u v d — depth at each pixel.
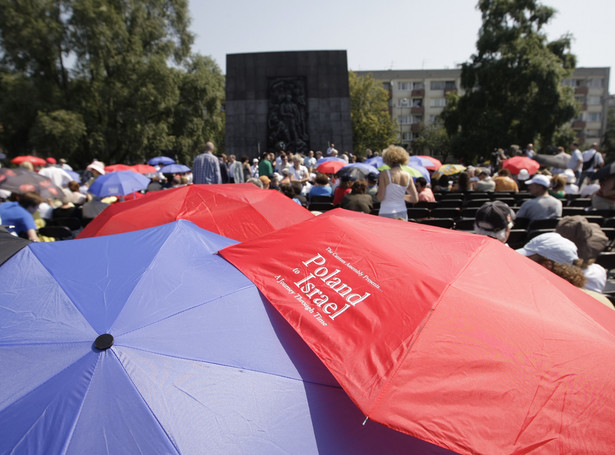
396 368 1.59
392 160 5.89
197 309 1.91
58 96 31.91
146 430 1.35
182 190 4.98
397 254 2.11
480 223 3.58
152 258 2.30
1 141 32.81
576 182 16.39
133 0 33.97
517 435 1.44
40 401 1.37
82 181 18.94
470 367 1.58
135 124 33.22
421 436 1.44
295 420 1.57
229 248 2.52
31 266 2.18
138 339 1.64
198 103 37.47
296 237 2.42
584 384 1.53
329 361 1.69
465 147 40.75
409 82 86.25
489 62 39.47
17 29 30.38
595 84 85.56
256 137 26.94
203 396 1.51
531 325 1.70
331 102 26.91
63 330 1.65
